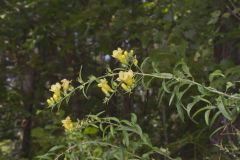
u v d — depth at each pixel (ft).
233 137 9.56
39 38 17.10
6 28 17.97
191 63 10.43
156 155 8.25
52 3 17.40
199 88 5.84
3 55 19.99
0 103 18.86
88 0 17.60
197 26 11.85
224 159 9.25
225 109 5.66
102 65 17.03
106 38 15.44
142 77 6.10
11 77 20.74
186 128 13.50
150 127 15.07
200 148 10.90
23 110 17.97
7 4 18.03
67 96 6.46
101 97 15.48
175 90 5.89
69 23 15.96
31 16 18.04
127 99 15.46
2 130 20.36
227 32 12.14
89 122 6.51
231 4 12.19
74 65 18.17
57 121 11.21
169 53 10.00
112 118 6.27
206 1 12.05
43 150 10.61
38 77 20.13
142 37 13.48
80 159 6.36
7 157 16.65
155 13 14.14
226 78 8.56
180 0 12.41
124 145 6.55
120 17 14.56
